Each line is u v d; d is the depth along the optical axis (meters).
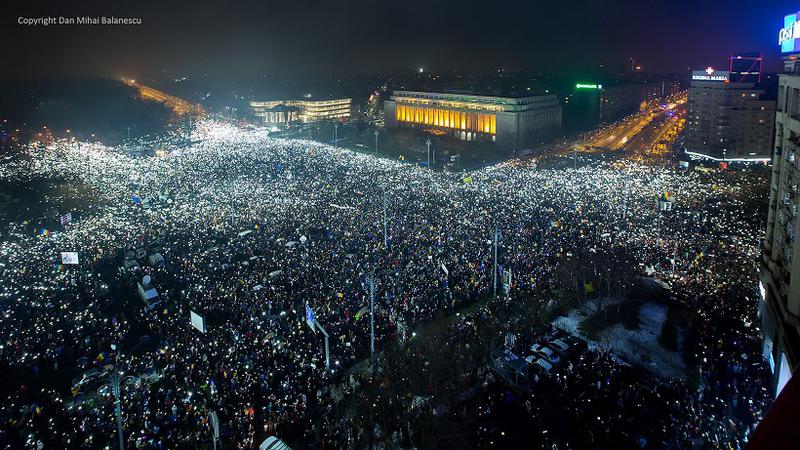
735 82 160.88
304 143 188.88
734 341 46.69
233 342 46.78
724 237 73.25
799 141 40.50
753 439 4.30
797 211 38.16
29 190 111.50
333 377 43.50
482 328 49.53
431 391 40.75
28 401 40.62
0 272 64.06
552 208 89.62
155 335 49.94
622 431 36.81
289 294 56.06
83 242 75.56
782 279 41.56
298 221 83.44
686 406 38.72
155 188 108.56
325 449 35.47
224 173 124.94
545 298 56.00
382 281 58.47
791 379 4.60
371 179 119.19
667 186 106.81
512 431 37.69
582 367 44.81
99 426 36.84
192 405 38.78
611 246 68.62
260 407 39.03
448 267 62.69
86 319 52.47
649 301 55.56
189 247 72.81
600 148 179.62
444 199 98.19
